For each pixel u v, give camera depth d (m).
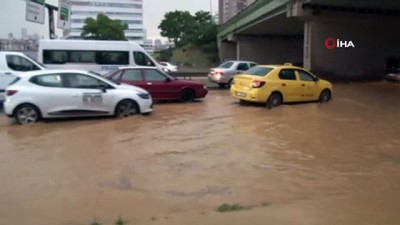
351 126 12.41
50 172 7.78
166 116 14.10
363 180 7.39
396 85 29.12
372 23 35.03
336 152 9.33
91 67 21.14
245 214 5.60
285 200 6.34
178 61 78.62
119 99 13.69
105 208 6.02
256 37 61.56
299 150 9.48
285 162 8.51
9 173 7.70
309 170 7.98
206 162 8.47
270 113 14.91
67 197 6.48
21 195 6.57
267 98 16.41
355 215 5.60
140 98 13.98
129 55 21.61
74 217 5.67
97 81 13.56
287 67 17.25
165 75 17.78
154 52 90.62
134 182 7.22
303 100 17.48
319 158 8.83
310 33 34.47
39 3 24.30
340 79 34.47
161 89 17.48
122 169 7.96
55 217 5.67
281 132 11.46
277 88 16.58
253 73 17.09
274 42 62.12
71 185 7.05
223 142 10.20
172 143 10.09
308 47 34.69
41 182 7.21
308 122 13.05
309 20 33.88
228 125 12.48
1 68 16.09
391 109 16.11
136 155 8.98
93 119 13.42
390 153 9.25
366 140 10.53
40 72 13.12
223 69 25.95
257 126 12.34
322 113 14.91
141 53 21.86
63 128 11.98
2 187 6.94
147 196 6.54
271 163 8.43
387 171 7.93
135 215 5.71
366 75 35.59
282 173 7.78
